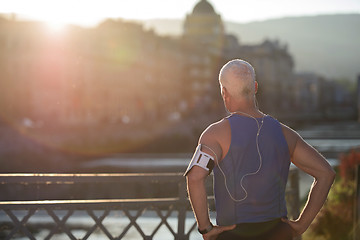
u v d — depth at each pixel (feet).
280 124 9.95
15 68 167.12
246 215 9.23
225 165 9.40
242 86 9.84
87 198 15.99
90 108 189.06
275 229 9.34
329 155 108.58
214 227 9.34
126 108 221.46
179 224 16.06
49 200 15.64
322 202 9.73
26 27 168.86
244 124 9.58
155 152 157.07
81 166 113.80
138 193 16.22
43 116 167.22
